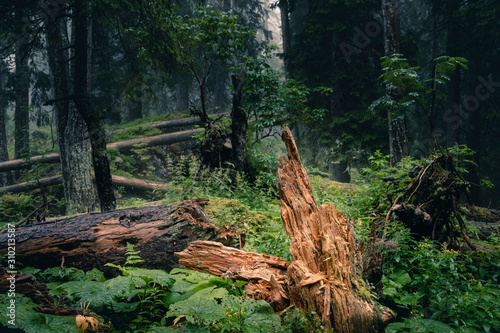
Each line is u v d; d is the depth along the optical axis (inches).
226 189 295.4
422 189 198.7
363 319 100.7
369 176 268.4
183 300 113.7
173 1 352.8
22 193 533.6
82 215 158.2
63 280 133.2
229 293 118.0
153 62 352.5
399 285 146.3
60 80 439.5
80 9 298.8
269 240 179.8
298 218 122.6
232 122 341.7
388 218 199.8
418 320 123.0
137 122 745.0
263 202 283.4
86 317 100.2
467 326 127.5
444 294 148.1
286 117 439.2
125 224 150.9
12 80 684.1
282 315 103.7
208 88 876.6
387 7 426.6
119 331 109.5
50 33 396.2
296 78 605.9
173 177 291.9
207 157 320.2
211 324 99.6
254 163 367.2
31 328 89.7
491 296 138.8
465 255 176.4
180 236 149.3
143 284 112.4
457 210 191.2
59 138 445.7
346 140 558.6
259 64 378.3
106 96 781.3
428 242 179.3
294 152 134.7
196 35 356.8
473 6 543.5
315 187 264.2
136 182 561.0
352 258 109.3
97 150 290.4
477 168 532.7
